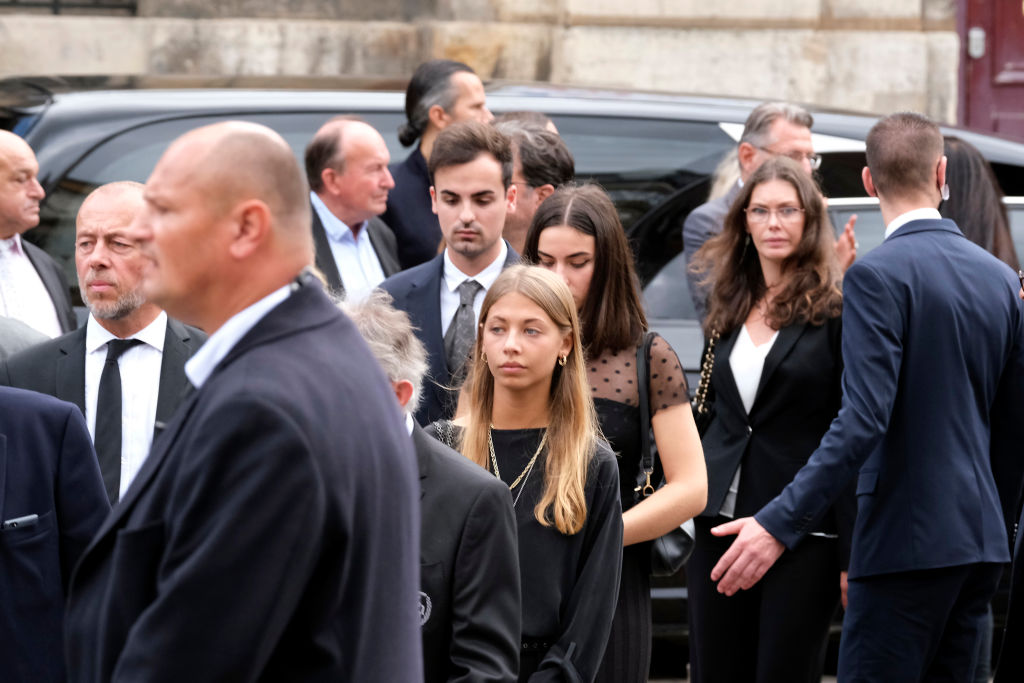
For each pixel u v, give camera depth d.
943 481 11.57
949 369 11.66
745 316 13.70
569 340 9.96
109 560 6.25
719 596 13.48
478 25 30.88
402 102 17.45
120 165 15.87
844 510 12.73
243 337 6.08
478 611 8.34
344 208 15.66
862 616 11.91
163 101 16.47
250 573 5.61
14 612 8.98
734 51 31.66
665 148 17.59
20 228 13.84
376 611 6.14
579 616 9.37
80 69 30.42
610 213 11.56
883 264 11.77
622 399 11.34
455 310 13.02
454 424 10.71
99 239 10.88
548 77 31.34
